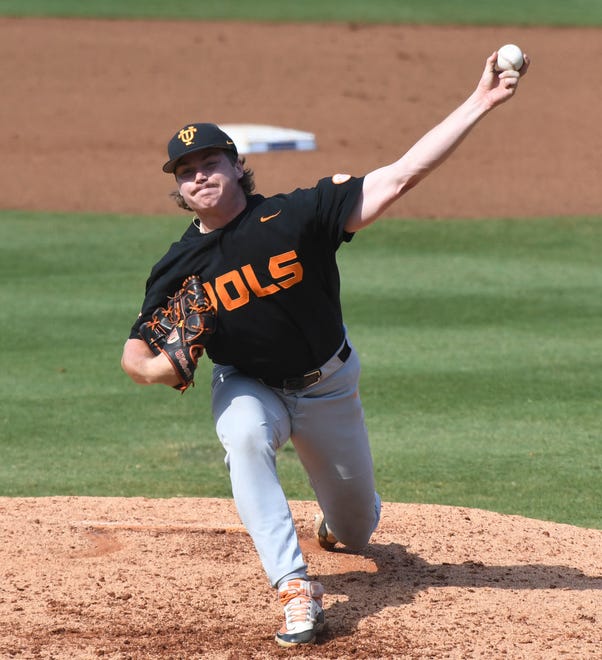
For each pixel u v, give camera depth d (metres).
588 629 14.66
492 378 31.75
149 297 15.06
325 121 70.75
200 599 15.78
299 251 14.29
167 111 72.25
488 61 13.97
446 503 22.39
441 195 57.88
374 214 14.27
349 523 16.62
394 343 35.59
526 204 56.44
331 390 15.20
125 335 36.62
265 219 14.27
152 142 66.69
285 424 15.10
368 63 83.25
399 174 14.11
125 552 17.95
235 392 14.93
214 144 14.04
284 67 81.81
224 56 83.88
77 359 34.06
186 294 14.54
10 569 17.08
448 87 78.25
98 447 26.56
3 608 15.40
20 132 67.75
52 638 14.35
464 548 18.47
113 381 32.12
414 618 15.05
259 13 97.31
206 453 26.22
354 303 40.62
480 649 13.98
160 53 84.00
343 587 16.36
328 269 14.72
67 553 18.00
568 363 33.31
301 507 21.25
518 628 14.69
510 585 16.53
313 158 62.94
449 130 13.98
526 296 41.66
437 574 17.02
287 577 14.20
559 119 71.50
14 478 24.12
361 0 104.00
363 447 15.77
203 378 33.06
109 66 80.69
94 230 51.47
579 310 39.75
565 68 81.75
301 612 14.03
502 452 25.72
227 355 14.88
